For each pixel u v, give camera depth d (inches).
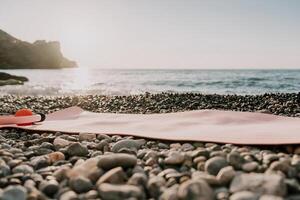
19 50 3700.8
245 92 734.5
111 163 86.1
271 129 132.6
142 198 69.4
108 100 442.3
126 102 412.2
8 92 682.2
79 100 446.3
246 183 69.4
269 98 452.8
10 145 135.4
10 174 91.1
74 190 76.8
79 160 100.1
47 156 106.7
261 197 61.5
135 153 108.2
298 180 75.4
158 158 99.3
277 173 75.4
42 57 3843.5
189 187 65.9
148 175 86.0
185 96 491.5
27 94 645.3
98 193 72.6
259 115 166.2
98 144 125.1
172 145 119.9
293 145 104.0
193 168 90.3
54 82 1243.8
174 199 65.9
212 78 1331.2
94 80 1378.0
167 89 826.8
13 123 172.6
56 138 135.3
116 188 69.9
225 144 113.0
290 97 466.3
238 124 150.6
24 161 104.8
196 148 114.7
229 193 68.8
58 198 74.4
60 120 193.3
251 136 119.4
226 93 703.7
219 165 82.9
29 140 141.6
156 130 144.7
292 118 160.9
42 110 335.6
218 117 166.2
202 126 148.2
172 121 165.3
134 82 1143.6
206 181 72.2
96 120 182.5
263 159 90.0
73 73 2625.5
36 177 86.1
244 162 85.6
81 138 140.9
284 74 1795.0
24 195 70.9
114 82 1165.1
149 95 518.3
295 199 63.6
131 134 136.7
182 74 1964.8
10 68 3553.2
